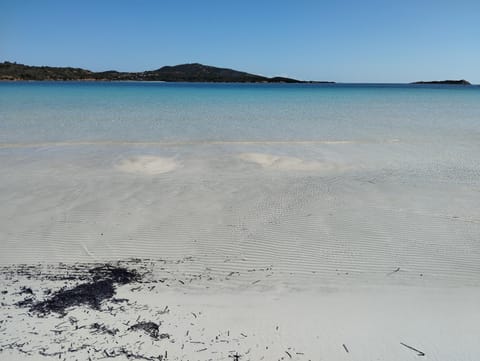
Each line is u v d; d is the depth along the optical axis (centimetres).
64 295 492
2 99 3525
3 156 1277
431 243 666
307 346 397
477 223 748
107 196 889
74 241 662
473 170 1155
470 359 378
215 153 1372
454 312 463
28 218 754
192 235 694
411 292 515
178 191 932
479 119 2470
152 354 381
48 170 1108
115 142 1542
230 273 568
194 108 2997
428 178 1064
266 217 776
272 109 3044
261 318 448
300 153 1388
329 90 7812
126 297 492
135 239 674
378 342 404
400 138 1725
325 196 902
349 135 1800
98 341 398
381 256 621
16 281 529
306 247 651
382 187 977
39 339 399
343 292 515
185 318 445
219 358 378
